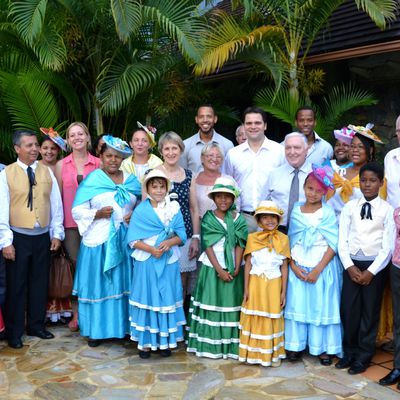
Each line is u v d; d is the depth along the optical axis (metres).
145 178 4.27
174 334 4.22
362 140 4.29
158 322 4.19
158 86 7.20
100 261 4.39
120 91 6.41
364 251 3.97
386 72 7.23
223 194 4.25
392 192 4.12
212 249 4.26
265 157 4.82
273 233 4.17
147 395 3.62
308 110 5.00
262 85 8.72
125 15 5.83
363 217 3.99
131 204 4.55
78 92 7.43
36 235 4.51
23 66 6.66
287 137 4.45
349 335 4.06
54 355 4.31
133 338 4.29
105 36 6.82
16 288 4.43
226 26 6.71
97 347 4.48
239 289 4.27
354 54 6.90
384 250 3.90
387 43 6.57
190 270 4.67
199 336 4.28
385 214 3.94
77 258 4.69
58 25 6.45
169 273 4.21
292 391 3.66
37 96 6.43
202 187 4.73
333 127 7.17
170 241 4.20
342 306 4.09
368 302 3.96
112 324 4.41
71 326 4.89
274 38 6.91
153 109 7.54
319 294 4.05
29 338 4.68
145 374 3.95
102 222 4.43
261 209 4.12
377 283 3.94
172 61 6.92
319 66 7.85
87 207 4.41
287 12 6.82
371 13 6.11
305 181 4.19
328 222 4.14
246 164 4.85
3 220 4.32
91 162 4.96
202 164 4.88
